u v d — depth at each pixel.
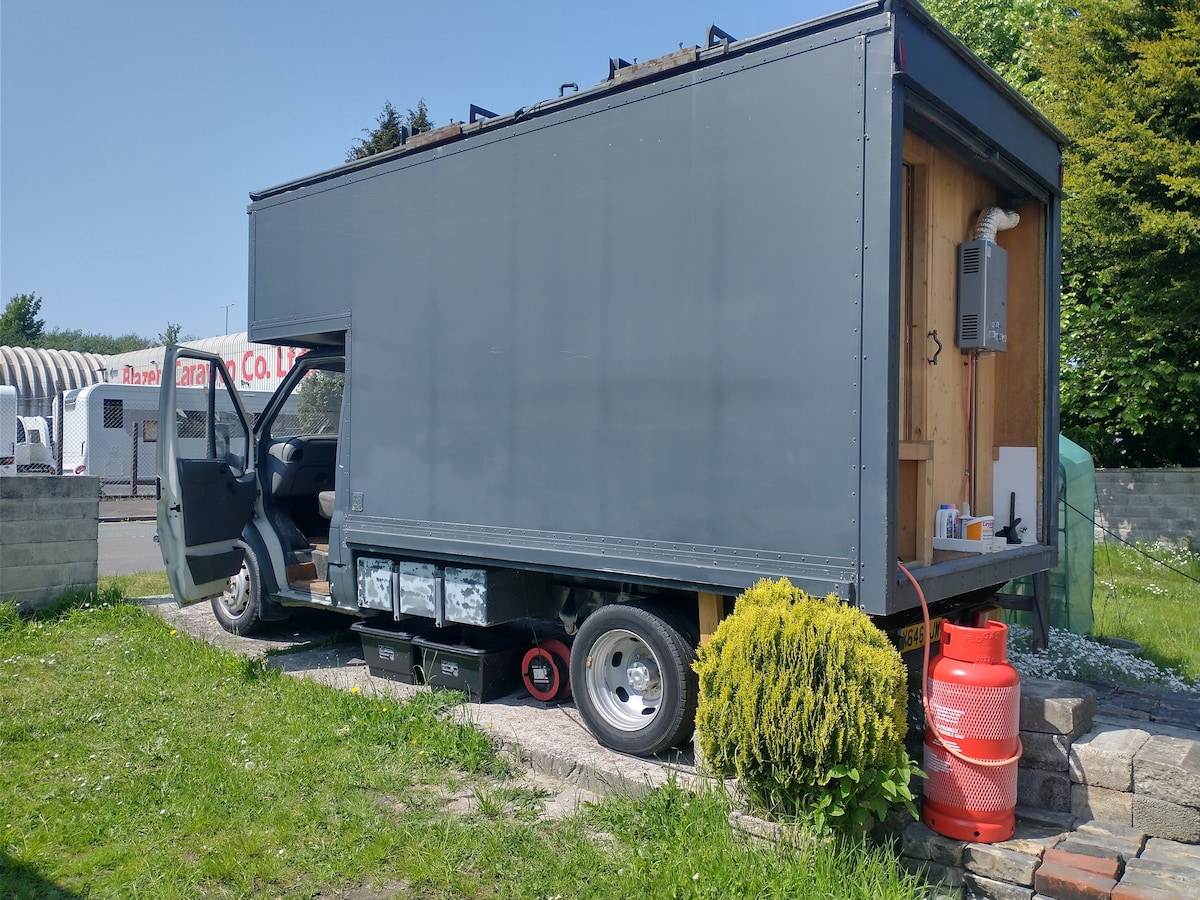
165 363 6.23
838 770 3.17
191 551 6.21
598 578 4.66
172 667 5.76
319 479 6.91
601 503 4.37
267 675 5.55
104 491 19.84
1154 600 8.46
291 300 6.12
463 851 3.44
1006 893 3.06
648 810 3.65
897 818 3.42
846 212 3.58
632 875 3.19
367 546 5.59
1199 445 11.18
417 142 5.27
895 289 3.48
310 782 4.05
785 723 3.22
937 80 3.76
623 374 4.29
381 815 3.74
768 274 3.81
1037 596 5.30
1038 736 3.54
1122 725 4.05
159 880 3.21
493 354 4.87
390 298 5.46
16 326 51.41
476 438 4.95
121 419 20.19
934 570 3.88
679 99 4.12
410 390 5.33
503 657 5.29
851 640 3.23
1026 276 5.09
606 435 4.36
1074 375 10.84
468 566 5.14
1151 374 10.15
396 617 5.47
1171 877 2.97
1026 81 13.06
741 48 3.90
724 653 3.42
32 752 4.38
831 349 3.61
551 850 3.44
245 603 6.85
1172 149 8.96
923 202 4.30
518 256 4.76
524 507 4.70
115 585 8.25
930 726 3.38
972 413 4.77
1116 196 9.30
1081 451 6.98
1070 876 2.97
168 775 4.08
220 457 6.61
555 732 4.64
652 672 4.47
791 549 3.71
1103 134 9.48
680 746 4.34
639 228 4.25
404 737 4.57
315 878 3.28
